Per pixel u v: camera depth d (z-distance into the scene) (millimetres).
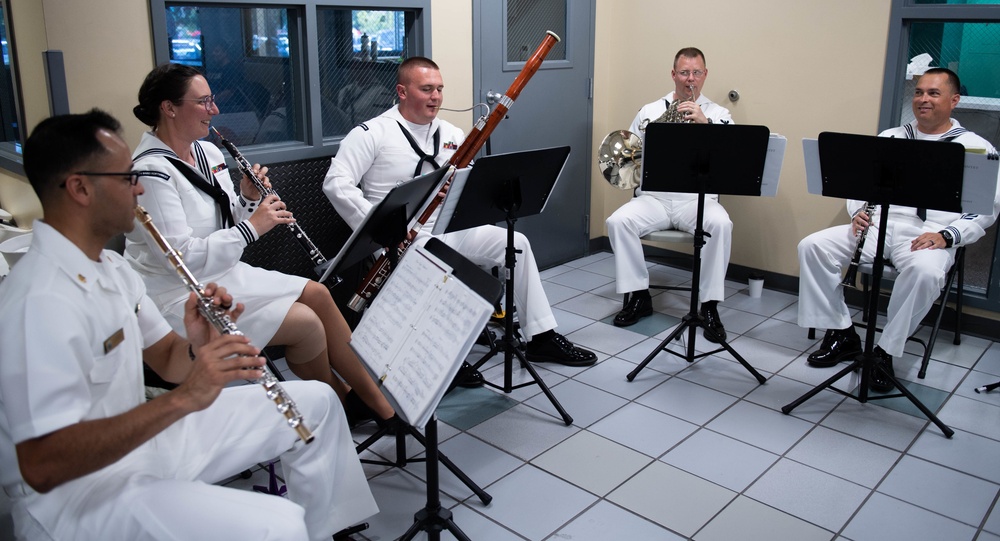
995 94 3643
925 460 2631
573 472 2539
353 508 2043
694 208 3738
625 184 3746
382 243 2371
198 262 2381
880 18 3693
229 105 3090
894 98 3756
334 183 3039
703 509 2348
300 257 3303
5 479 1600
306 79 3217
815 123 3986
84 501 1534
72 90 2629
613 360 3393
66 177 1496
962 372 3303
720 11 4164
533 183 2783
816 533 2244
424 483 2465
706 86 4309
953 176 2594
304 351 2541
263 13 3092
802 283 3383
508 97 2836
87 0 2600
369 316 1907
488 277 1785
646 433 2789
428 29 3617
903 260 3203
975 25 3598
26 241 2516
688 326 3424
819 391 2959
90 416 1570
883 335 3162
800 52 3955
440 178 2408
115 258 1785
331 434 1942
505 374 2979
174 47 2877
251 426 1838
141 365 1723
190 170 2449
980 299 3668
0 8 2709
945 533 2250
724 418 2902
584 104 4559
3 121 2861
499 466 2566
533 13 4152
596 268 4637
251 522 1540
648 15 4430
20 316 1443
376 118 3170
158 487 1560
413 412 1676
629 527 2258
